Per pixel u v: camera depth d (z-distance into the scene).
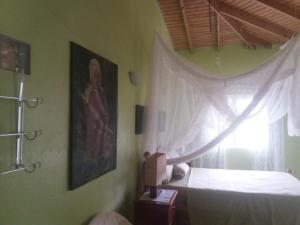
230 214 3.02
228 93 2.76
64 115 1.60
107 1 2.26
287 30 4.58
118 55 2.51
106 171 2.18
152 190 2.68
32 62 1.31
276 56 2.61
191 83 2.88
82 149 1.78
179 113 2.96
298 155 5.07
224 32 4.90
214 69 5.53
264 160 5.11
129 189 2.82
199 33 4.95
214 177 3.83
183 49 5.69
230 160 5.31
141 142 3.18
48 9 1.44
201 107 2.87
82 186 1.83
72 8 1.69
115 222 2.07
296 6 3.85
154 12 3.98
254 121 2.98
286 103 2.79
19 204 1.23
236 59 5.43
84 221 1.86
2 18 1.12
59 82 1.55
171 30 4.91
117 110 2.45
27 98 1.27
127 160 2.76
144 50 3.42
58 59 1.54
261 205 2.98
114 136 2.35
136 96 3.06
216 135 2.86
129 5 2.84
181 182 3.44
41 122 1.39
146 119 3.03
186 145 3.00
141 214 2.55
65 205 1.62
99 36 2.09
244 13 4.20
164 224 2.49
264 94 2.57
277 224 2.90
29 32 1.29
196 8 4.14
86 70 1.84
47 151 1.44
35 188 1.34
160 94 2.99
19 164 1.19
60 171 1.56
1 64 1.10
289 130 2.71
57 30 1.53
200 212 3.09
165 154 2.92
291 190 3.15
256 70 2.67
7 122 1.16
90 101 1.89
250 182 3.54
